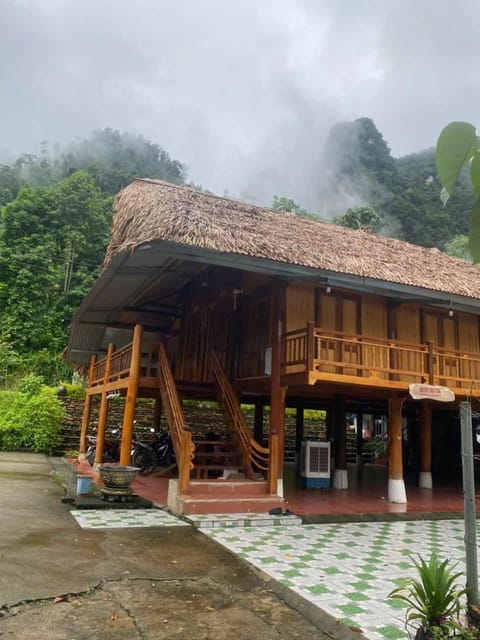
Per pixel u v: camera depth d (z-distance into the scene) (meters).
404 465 19.48
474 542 3.90
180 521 7.77
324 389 10.74
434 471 18.64
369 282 9.33
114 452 14.86
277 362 9.77
